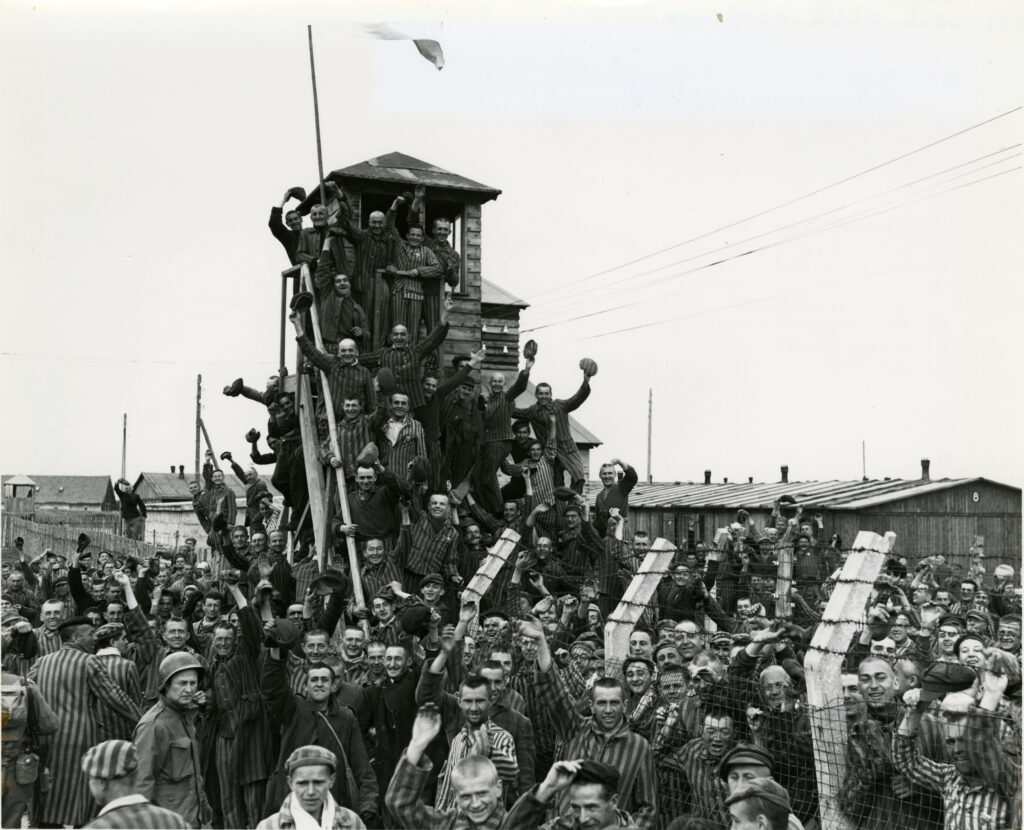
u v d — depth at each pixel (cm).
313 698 908
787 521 1623
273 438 2022
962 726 711
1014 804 705
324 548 1677
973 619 1227
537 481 1898
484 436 1881
